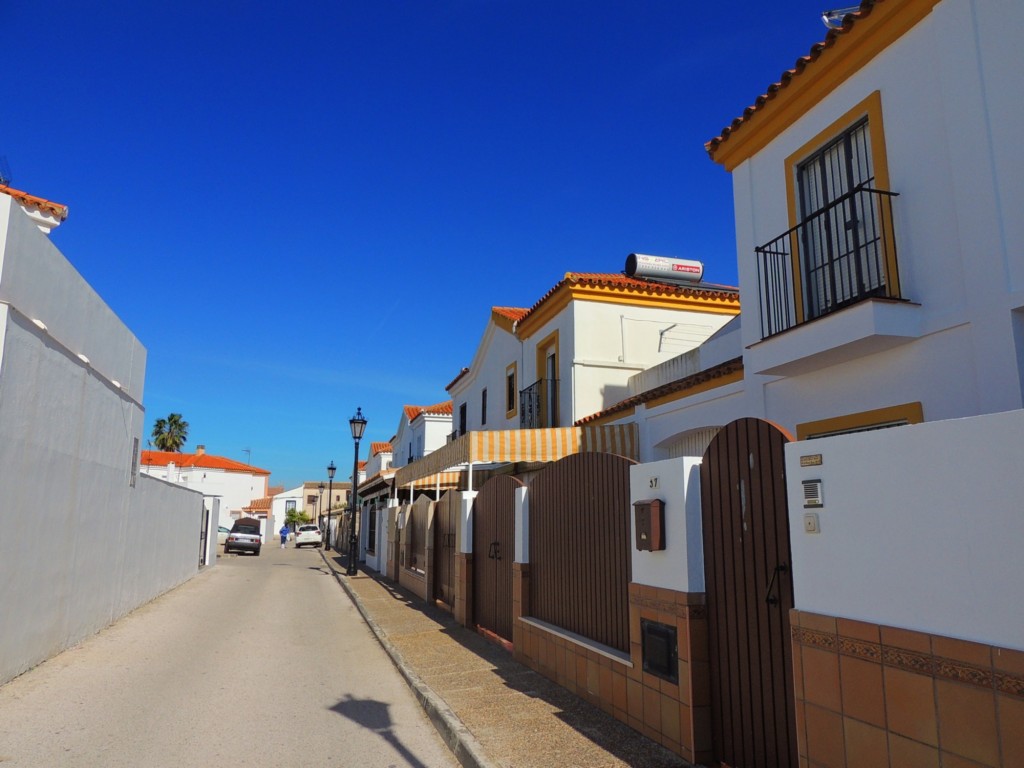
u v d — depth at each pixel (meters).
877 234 7.07
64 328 8.95
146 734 6.00
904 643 3.31
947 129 6.30
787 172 8.39
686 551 5.16
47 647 8.61
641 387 14.03
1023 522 2.87
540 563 8.34
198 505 21.62
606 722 5.96
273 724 6.37
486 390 20.39
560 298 15.16
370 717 6.64
